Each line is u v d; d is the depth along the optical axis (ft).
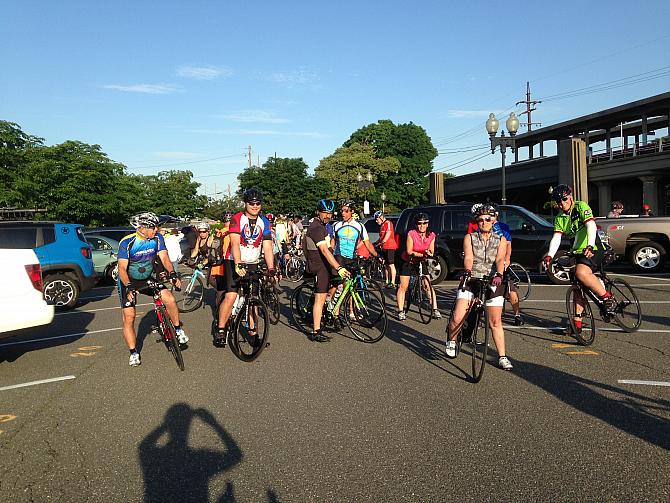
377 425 13.88
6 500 10.68
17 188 76.23
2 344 26.12
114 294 45.42
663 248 45.37
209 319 31.22
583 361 19.40
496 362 19.53
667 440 12.47
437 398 15.87
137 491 10.88
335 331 26.12
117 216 88.48
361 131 214.69
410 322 27.91
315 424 14.08
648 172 109.91
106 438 13.66
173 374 19.40
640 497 10.03
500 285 17.93
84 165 84.58
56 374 20.11
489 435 13.03
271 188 167.63
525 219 41.47
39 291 21.56
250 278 21.22
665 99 115.55
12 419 15.33
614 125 138.62
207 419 14.71
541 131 157.79
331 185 191.21
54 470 11.94
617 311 22.90
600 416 14.06
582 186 120.16
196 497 10.56
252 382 18.06
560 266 23.49
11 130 81.76
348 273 22.97
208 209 207.41
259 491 10.69
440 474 11.14
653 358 19.54
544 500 10.03
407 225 43.55
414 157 205.16
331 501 10.23
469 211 43.04
